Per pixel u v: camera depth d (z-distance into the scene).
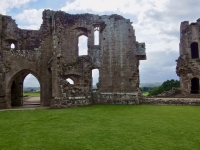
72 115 15.41
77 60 24.66
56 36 21.88
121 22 24.70
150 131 10.62
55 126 11.94
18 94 26.11
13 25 25.64
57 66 21.41
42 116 15.28
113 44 24.56
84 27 24.98
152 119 13.70
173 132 10.44
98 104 23.38
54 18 22.39
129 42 24.23
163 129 11.00
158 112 16.64
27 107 22.97
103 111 17.38
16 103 25.86
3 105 22.27
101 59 24.59
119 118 14.13
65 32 24.19
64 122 12.98
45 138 9.62
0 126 12.19
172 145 8.54
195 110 17.75
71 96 21.28
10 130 11.21
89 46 24.89
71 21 24.75
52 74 21.47
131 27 24.42
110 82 24.11
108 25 24.95
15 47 26.05
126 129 11.07
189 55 31.92
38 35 26.62
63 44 23.84
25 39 26.27
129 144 8.68
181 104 22.19
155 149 8.10
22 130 11.15
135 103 23.09
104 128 11.31
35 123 12.88
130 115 15.30
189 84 31.09
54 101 20.78
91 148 8.25
